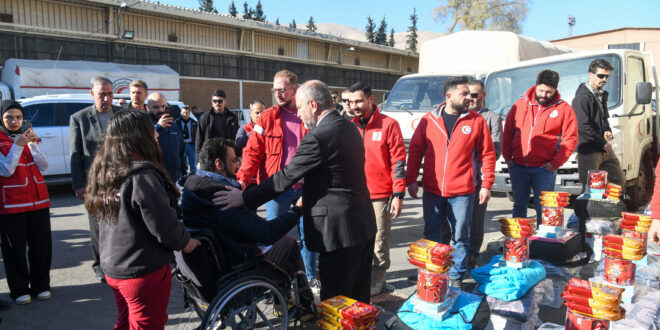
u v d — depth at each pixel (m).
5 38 16.50
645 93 5.50
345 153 2.66
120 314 2.56
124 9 18.42
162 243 2.23
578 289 2.42
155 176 2.23
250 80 24.41
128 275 2.21
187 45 21.45
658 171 2.62
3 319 3.41
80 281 4.21
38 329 3.26
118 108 4.21
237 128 6.46
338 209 2.66
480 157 4.06
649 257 3.68
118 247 2.21
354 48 29.64
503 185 6.60
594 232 4.02
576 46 20.88
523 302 2.92
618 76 6.17
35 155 3.62
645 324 2.66
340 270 2.73
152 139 2.35
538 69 6.84
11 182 3.50
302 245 3.90
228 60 23.47
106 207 2.18
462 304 2.85
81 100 8.66
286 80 3.67
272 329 2.80
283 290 2.88
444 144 3.74
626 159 6.05
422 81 8.06
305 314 3.02
